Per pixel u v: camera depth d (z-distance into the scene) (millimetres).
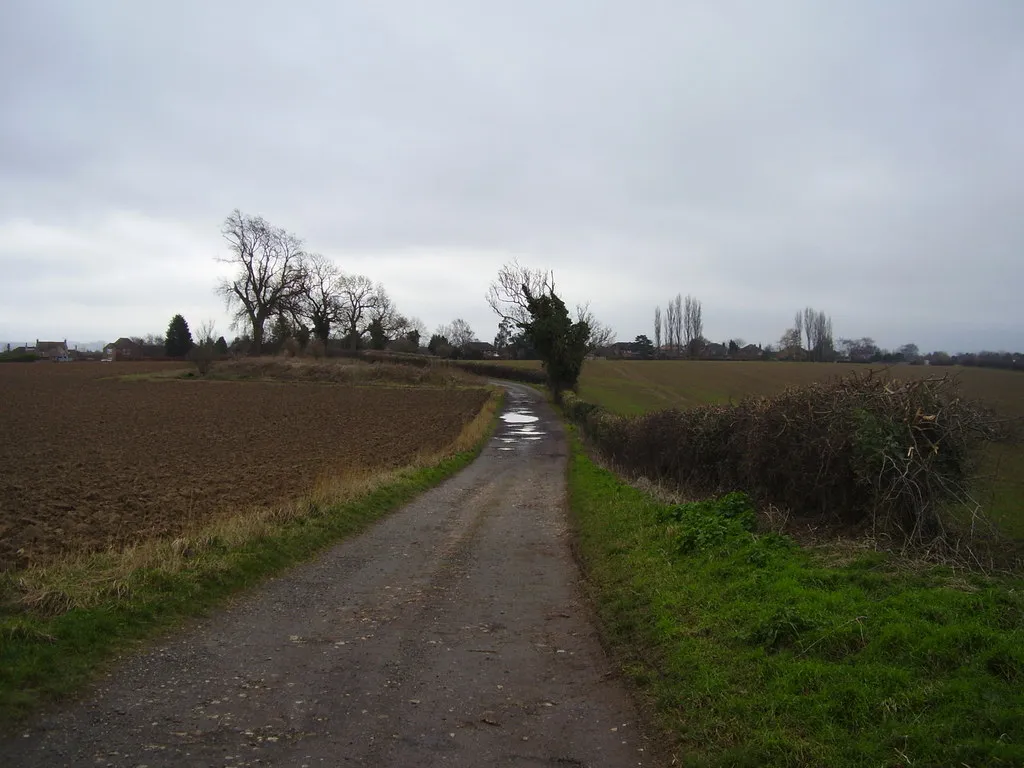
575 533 11781
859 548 7574
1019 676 4223
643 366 78562
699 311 117688
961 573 6652
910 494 7641
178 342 108000
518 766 4066
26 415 37000
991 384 23359
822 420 9273
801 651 5090
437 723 4625
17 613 6160
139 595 6848
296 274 79688
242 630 6512
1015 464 11523
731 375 67750
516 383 72625
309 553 9883
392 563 9523
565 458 25516
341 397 51594
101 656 5586
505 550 10508
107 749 4145
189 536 9602
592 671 5633
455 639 6406
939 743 3719
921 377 8984
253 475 18734
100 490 16141
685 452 14281
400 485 16156
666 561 8336
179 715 4645
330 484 14719
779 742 4020
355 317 100875
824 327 99438
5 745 4156
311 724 4566
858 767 3693
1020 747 3512
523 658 5922
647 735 4500
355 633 6520
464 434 29266
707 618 6129
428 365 81000
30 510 13664
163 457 22734
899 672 4453
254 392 54656
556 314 50375
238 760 4051
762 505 10688
